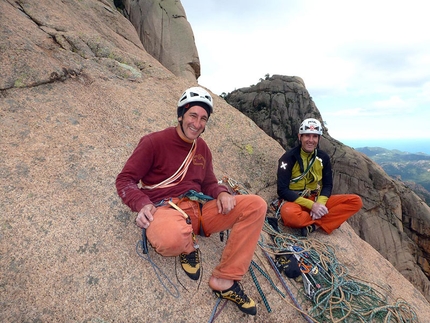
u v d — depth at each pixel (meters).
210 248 2.80
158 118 4.38
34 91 3.57
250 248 2.19
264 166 4.95
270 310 2.48
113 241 2.41
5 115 3.11
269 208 4.21
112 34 6.79
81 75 4.37
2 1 4.54
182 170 2.36
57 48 4.49
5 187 2.47
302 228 3.72
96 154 3.20
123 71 5.03
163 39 11.02
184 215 2.11
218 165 4.51
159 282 2.27
